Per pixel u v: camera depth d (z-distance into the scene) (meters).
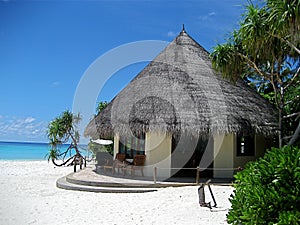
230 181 13.50
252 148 15.34
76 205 9.59
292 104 15.16
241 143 15.10
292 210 4.41
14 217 8.18
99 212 8.68
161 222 7.52
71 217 8.16
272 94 19.20
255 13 11.59
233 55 13.21
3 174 19.30
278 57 12.92
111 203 9.85
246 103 14.69
